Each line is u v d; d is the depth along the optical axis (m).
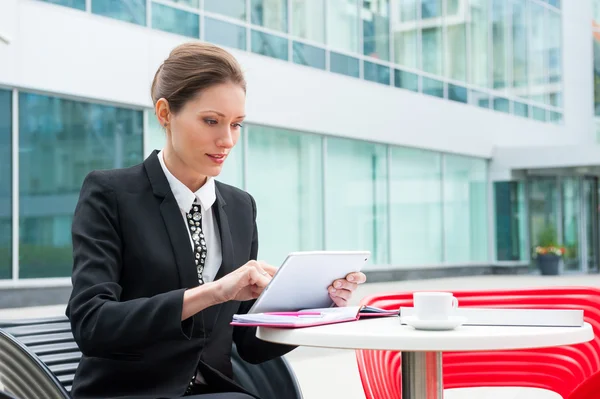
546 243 22.28
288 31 14.81
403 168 18.20
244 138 13.85
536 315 1.87
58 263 11.11
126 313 1.83
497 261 21.67
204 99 2.00
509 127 22.30
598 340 2.60
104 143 11.59
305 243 15.09
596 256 24.61
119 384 2.00
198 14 12.97
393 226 17.72
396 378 2.68
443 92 19.61
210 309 2.13
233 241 2.20
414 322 1.76
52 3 10.89
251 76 13.90
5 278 10.57
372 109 16.91
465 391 5.35
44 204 10.97
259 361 2.27
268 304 1.91
